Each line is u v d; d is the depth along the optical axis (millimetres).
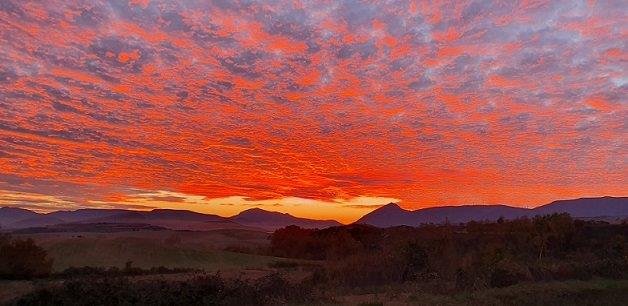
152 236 91375
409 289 22359
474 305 17391
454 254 28953
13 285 28391
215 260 58094
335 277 27250
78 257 52250
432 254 28938
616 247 42000
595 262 27344
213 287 18766
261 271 41250
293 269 44844
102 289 18047
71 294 17938
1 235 37156
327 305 17484
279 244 83250
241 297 18312
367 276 27250
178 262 54406
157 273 41844
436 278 25484
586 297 19219
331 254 57094
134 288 18281
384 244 35469
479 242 41375
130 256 54906
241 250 84938
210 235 123438
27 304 17688
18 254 36469
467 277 22734
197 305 17906
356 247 50250
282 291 19062
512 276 23234
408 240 29953
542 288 20141
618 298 18859
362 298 19594
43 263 38000
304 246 78062
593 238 49094
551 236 43594
